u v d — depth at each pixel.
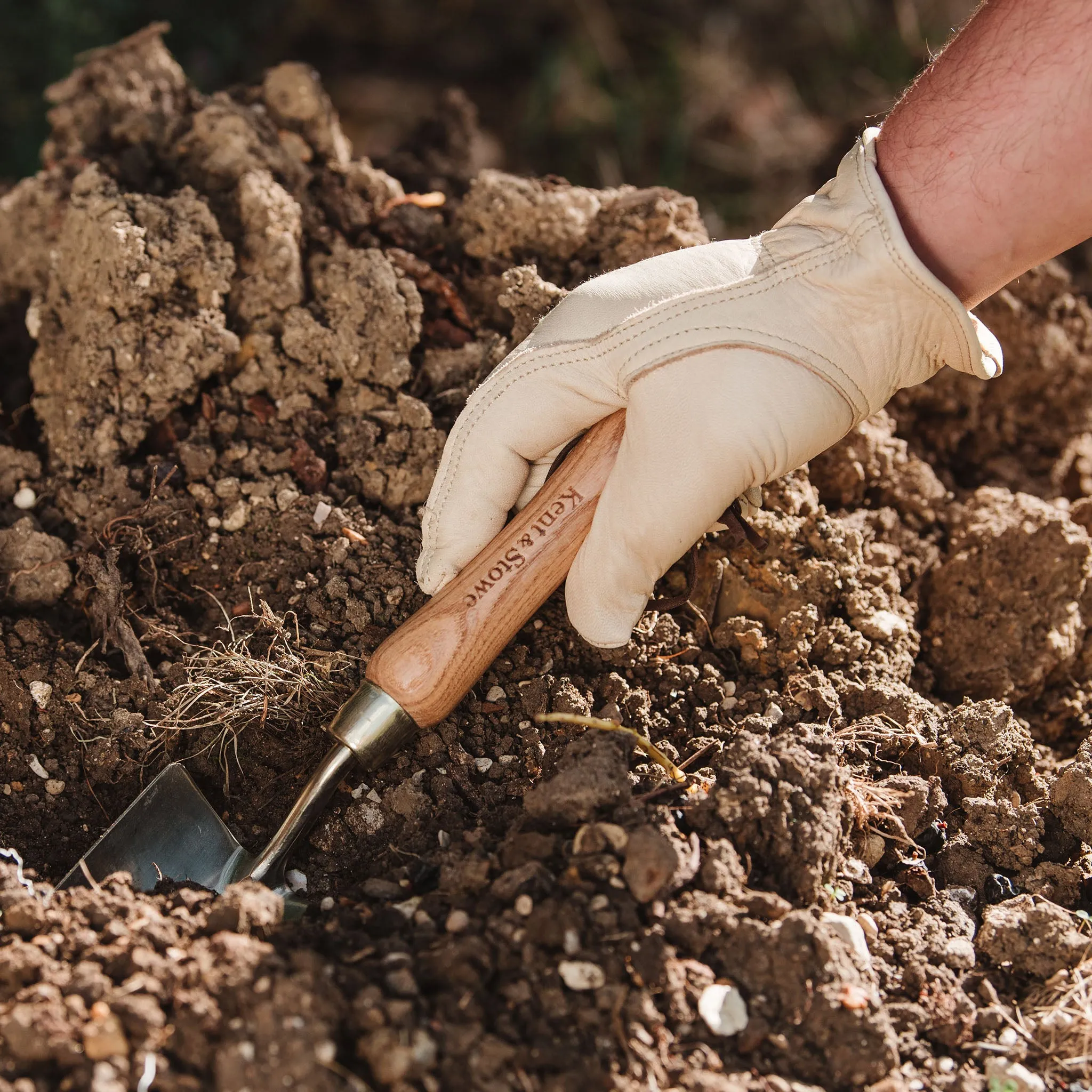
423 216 0.72
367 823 0.59
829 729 0.59
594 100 1.25
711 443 0.56
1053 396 0.78
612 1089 0.49
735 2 1.33
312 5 1.30
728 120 1.23
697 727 0.61
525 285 0.67
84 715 0.61
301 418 0.67
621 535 0.57
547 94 1.24
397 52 1.31
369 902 0.55
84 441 0.66
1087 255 0.89
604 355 0.57
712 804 0.54
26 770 0.61
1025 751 0.60
